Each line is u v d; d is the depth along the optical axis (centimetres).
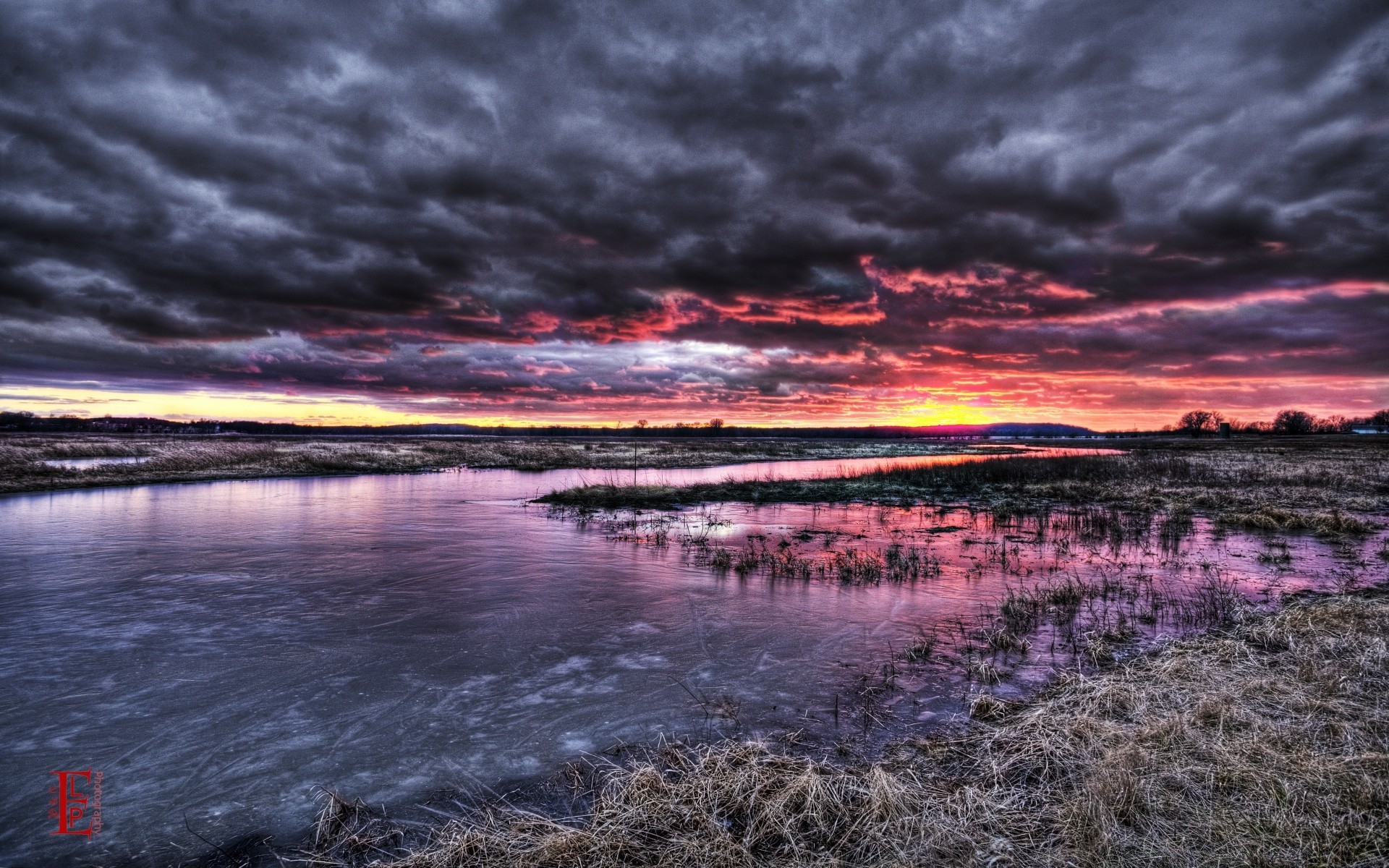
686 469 4228
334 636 785
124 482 2758
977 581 1080
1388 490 2406
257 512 1916
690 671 679
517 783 461
